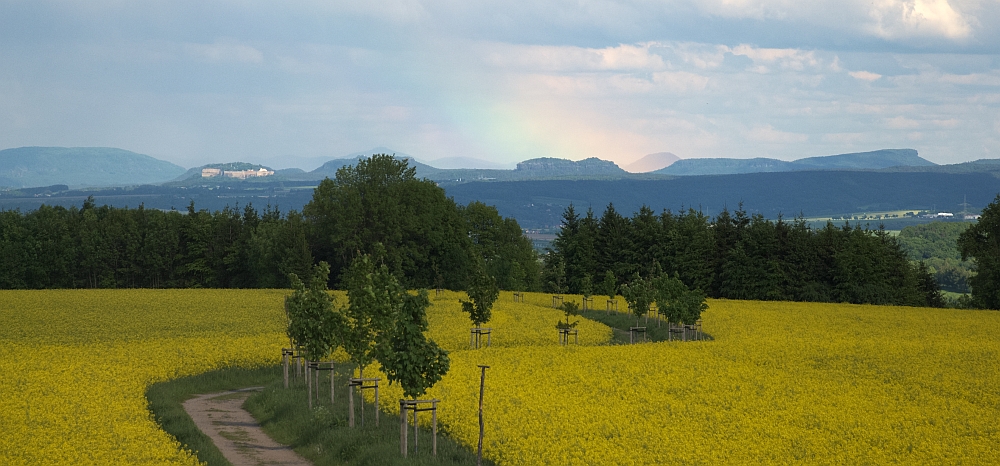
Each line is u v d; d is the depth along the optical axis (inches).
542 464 890.1
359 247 4060.0
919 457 954.1
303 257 4082.2
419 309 991.6
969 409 1229.1
